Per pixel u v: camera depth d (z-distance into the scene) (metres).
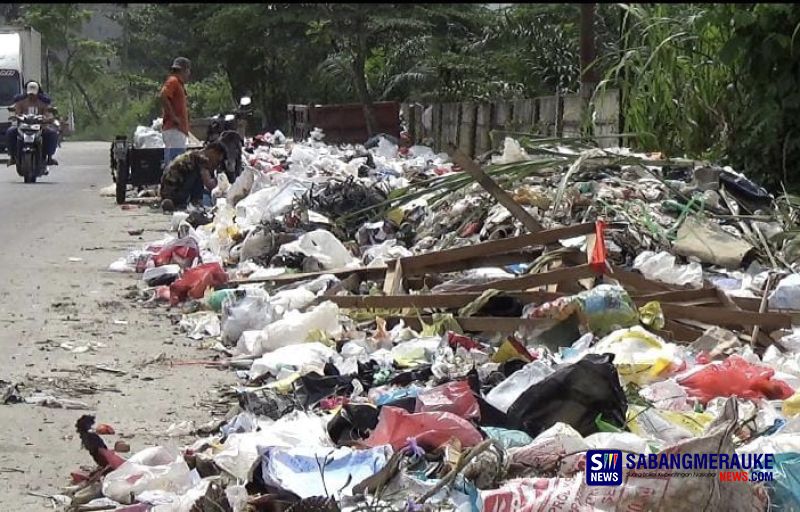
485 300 9.50
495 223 12.44
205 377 8.62
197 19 44.34
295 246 12.12
